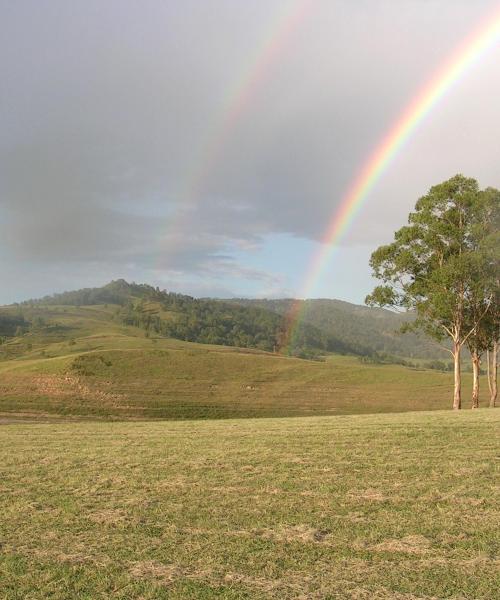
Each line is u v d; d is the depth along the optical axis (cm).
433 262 4038
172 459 1477
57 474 1343
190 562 801
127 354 10144
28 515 1027
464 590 701
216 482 1225
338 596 693
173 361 9912
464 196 3822
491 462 1345
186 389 8419
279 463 1386
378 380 9262
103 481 1261
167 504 1075
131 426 2441
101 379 8638
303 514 999
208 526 948
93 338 17912
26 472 1373
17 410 6988
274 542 871
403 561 791
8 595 713
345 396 8281
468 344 4362
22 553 845
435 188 3950
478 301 4028
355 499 1080
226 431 2041
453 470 1273
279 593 703
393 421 2159
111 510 1046
